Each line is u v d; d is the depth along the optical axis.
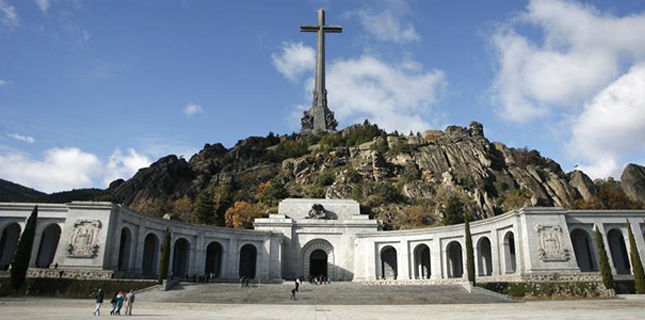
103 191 135.25
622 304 37.12
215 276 67.94
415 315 30.11
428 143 138.38
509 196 114.44
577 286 46.97
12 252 59.03
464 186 115.06
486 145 133.50
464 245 63.56
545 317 27.45
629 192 128.25
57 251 51.62
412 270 67.88
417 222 92.94
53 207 56.16
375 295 47.38
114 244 53.28
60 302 39.03
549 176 127.19
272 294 48.31
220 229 69.06
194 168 142.25
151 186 128.12
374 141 142.75
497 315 29.56
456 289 50.62
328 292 49.81
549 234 53.03
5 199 128.12
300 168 130.62
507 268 56.66
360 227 76.94
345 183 114.44
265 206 104.62
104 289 46.72
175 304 40.47
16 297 43.03
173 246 63.53
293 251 76.00
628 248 55.88
